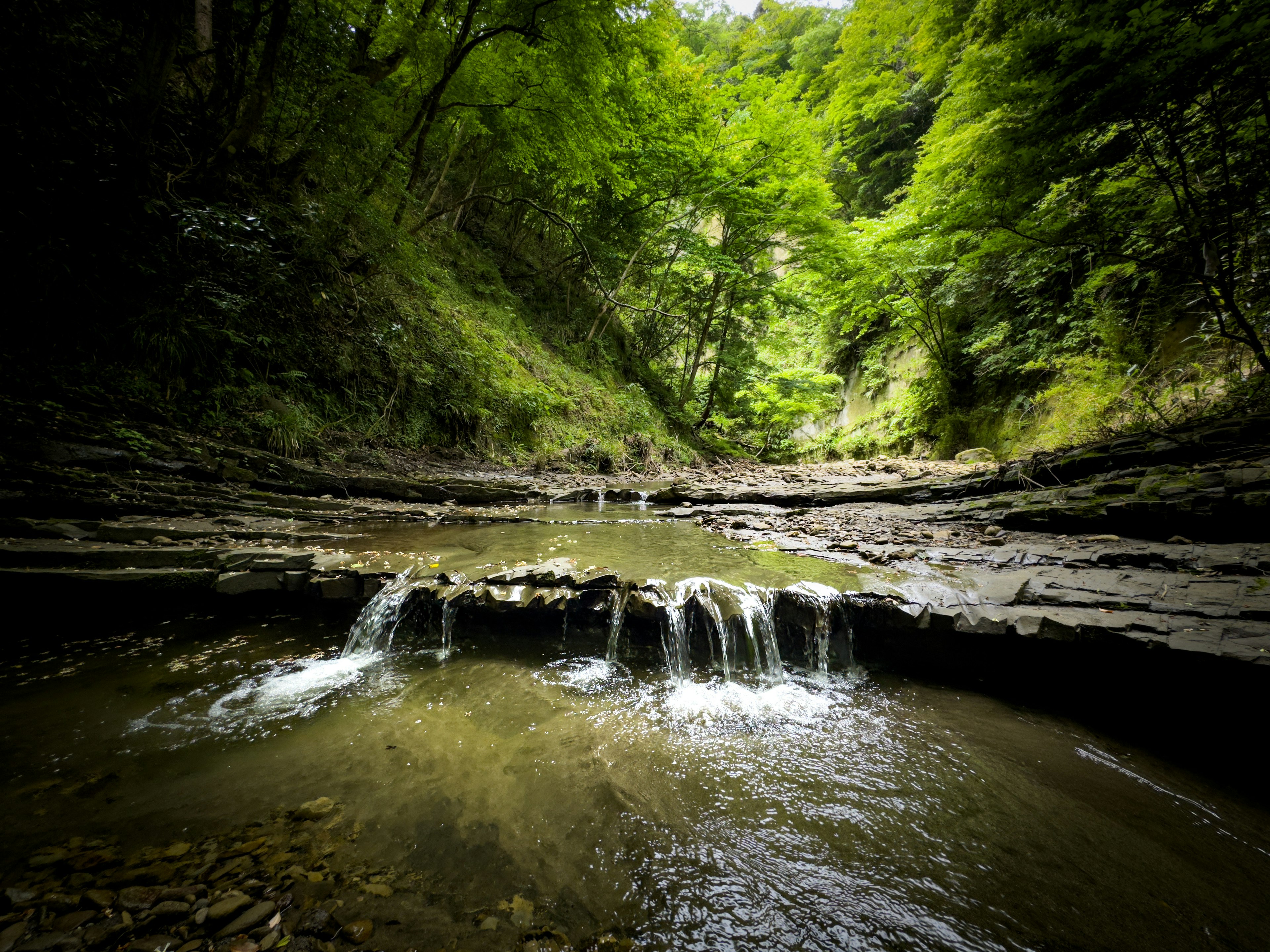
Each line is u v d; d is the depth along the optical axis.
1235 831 1.97
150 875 1.60
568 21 8.44
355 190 8.51
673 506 8.34
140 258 5.63
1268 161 5.65
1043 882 1.71
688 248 16.59
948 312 14.79
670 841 1.88
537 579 3.73
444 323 10.34
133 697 2.78
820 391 18.91
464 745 2.47
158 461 5.01
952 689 3.09
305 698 2.87
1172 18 4.59
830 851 1.85
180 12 5.46
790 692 3.07
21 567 3.31
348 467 7.17
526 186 14.55
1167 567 3.48
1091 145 6.18
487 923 1.50
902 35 18.14
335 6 7.31
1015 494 5.68
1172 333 8.63
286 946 1.38
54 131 5.16
